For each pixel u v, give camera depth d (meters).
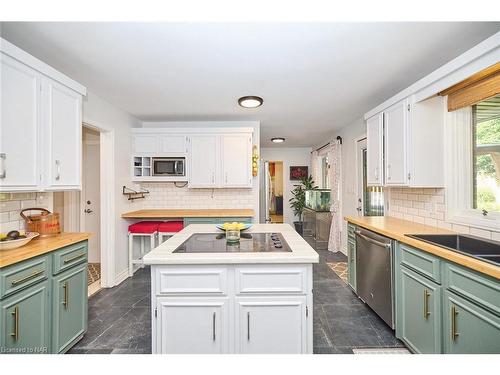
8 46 1.49
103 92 2.77
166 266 1.40
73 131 2.05
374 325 2.22
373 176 2.80
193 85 2.58
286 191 6.92
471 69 1.61
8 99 1.51
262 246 1.64
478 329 1.25
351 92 2.80
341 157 4.68
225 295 1.41
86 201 4.03
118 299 2.77
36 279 1.53
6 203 1.82
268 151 6.93
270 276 1.41
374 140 2.78
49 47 1.85
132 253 3.55
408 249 1.82
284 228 2.29
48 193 2.19
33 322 1.51
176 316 1.41
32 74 1.66
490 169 1.90
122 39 1.75
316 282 3.23
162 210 3.93
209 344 1.41
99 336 2.06
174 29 1.65
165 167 3.72
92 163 4.01
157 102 3.12
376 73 2.32
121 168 3.41
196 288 1.40
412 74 2.34
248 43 1.82
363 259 2.53
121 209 3.40
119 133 3.36
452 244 1.92
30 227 1.85
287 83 2.54
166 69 2.22
